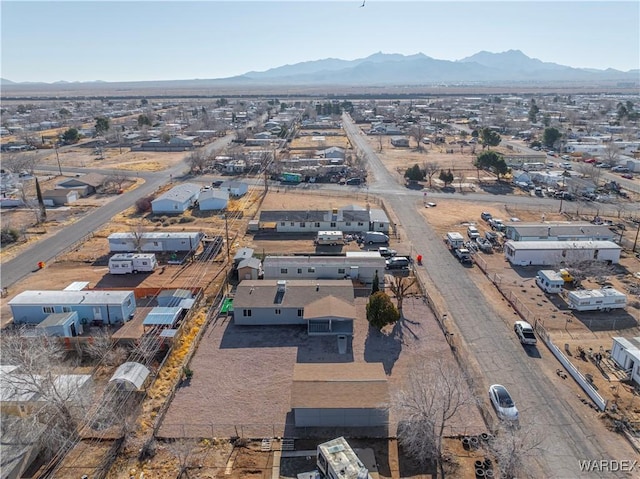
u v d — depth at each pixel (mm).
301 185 99938
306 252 61938
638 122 188250
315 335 43031
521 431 29578
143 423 32438
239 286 47125
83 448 30312
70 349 40719
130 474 28250
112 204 86125
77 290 49188
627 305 48469
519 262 58531
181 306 46094
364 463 28625
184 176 107688
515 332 43469
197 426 31984
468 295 50906
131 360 39219
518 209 81625
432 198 89312
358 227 69500
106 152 139625
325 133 177750
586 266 54188
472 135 164375
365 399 31828
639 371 35906
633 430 31547
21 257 62031
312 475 27641
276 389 35781
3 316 46500
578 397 34844
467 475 27984
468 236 68625
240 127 188375
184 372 36844
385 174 109375
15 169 109062
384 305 42531
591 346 41000
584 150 129250
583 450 29969
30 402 31266
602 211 80062
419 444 29000
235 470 28500
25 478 28047
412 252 62781
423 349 40781
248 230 70938
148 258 56625
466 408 33469
